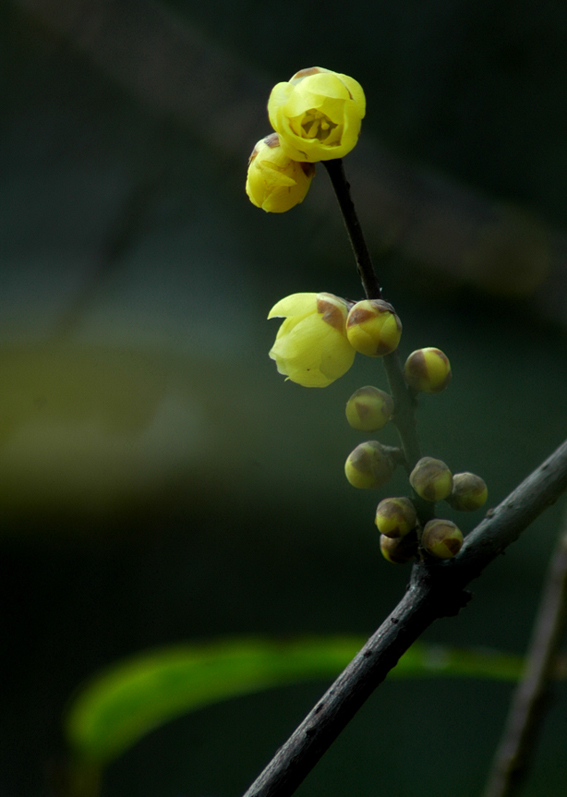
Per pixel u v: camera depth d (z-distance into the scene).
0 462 2.60
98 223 2.80
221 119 1.88
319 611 2.60
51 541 2.68
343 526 2.69
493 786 0.72
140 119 2.58
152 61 1.90
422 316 2.48
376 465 0.62
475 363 2.49
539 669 0.71
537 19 2.44
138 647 2.63
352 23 2.51
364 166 1.79
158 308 2.78
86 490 2.66
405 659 0.70
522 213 1.72
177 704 0.73
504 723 2.38
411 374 0.62
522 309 1.73
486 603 2.45
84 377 2.67
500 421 2.44
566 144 2.49
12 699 2.53
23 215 2.87
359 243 0.61
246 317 2.79
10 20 2.39
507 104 2.51
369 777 2.31
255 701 2.60
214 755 2.49
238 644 0.71
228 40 2.45
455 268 1.71
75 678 2.59
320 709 0.61
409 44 2.52
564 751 2.09
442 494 0.62
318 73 0.60
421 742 2.36
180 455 2.67
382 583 2.65
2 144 2.84
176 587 2.68
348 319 0.61
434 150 2.51
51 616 2.62
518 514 0.62
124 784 2.45
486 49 2.50
